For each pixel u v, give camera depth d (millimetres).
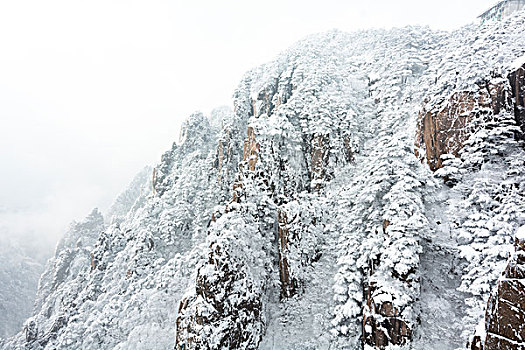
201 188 73125
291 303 41688
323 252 44250
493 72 36719
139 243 65438
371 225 36344
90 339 52000
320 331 37125
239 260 39438
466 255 28891
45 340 61812
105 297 61594
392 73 64000
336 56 83188
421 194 34969
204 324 35062
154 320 49281
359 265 35312
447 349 27172
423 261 32500
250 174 52625
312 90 64812
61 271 98750
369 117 61250
